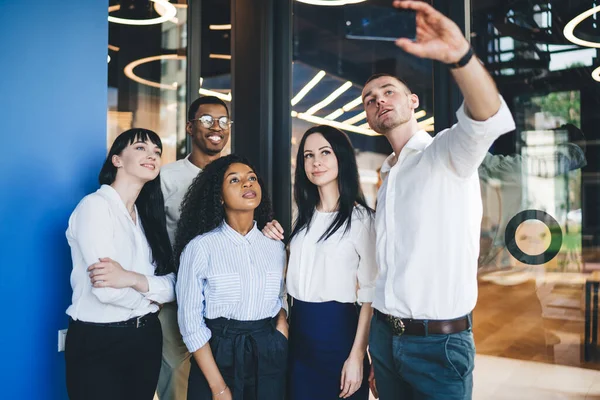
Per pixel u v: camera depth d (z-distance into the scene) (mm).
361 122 3334
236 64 3639
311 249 2420
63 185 2551
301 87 3537
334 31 3420
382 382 2195
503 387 2689
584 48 2559
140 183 2375
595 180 2535
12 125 2391
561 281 2590
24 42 2436
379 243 2164
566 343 2578
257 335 2264
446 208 1995
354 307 2395
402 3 1541
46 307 2482
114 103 3758
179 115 4000
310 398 2371
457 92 2797
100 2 2715
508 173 2699
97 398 2170
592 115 2539
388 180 2158
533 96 2664
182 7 3979
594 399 2508
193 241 2279
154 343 2334
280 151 3541
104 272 2082
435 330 1992
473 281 2031
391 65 3209
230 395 2195
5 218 2369
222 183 2363
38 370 2453
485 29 2764
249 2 3588
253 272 2291
